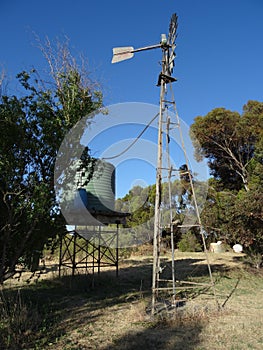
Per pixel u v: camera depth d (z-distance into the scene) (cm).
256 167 1402
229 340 486
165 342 479
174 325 564
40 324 569
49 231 696
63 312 667
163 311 652
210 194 1720
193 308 668
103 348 458
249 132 1772
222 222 1445
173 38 721
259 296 844
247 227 1246
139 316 619
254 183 1346
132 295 835
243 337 499
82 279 1022
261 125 1708
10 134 608
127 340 489
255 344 469
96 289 926
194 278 1097
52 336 509
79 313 661
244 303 755
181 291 870
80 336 511
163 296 805
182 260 1630
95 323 584
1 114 607
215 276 1146
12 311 573
